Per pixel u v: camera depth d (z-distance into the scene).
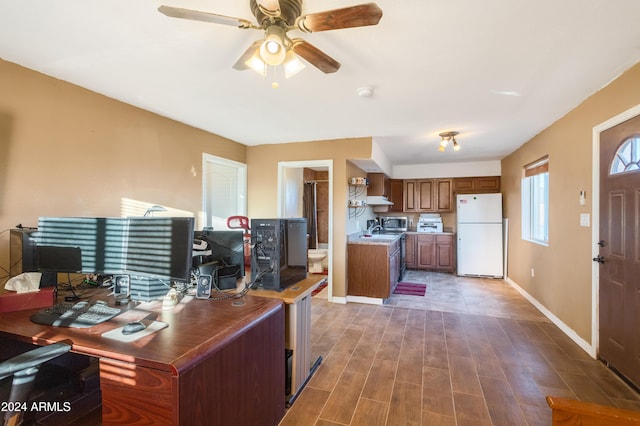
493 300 4.42
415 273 6.29
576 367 2.49
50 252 1.90
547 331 3.26
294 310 2.12
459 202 6.00
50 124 2.33
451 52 1.96
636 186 2.13
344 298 4.29
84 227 1.86
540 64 2.12
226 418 1.35
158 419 1.11
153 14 1.61
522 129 3.76
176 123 3.45
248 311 1.66
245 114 3.22
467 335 3.17
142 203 3.05
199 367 1.19
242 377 1.47
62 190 2.40
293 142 4.52
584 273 2.80
